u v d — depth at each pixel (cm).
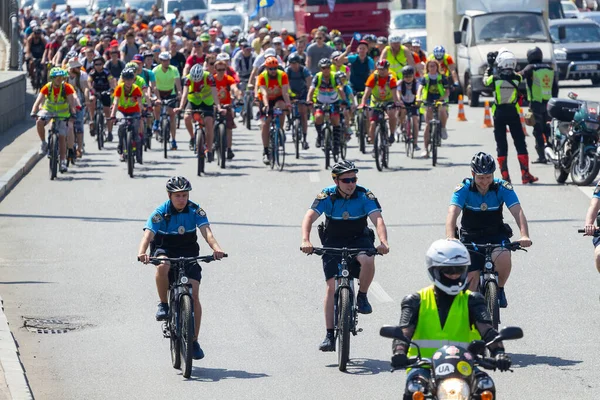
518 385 2544
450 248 1872
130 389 2583
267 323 3161
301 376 2661
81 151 6819
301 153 6925
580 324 3081
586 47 10750
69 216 4862
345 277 2708
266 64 6081
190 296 2678
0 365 2680
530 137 7612
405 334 1891
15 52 10712
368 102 6994
